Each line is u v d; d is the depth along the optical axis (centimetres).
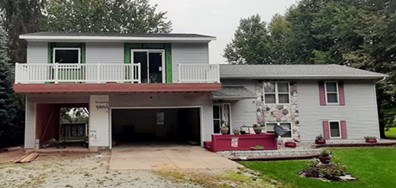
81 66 1438
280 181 888
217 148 1379
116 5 3195
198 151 1385
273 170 1015
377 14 2356
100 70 1424
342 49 2820
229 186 810
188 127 1947
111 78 1431
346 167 1065
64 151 1385
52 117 1798
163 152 1352
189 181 842
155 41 1568
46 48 1514
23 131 1831
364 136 1834
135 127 2122
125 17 3225
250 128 1592
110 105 1480
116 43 1570
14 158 1222
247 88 1766
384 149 1474
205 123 1550
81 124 2358
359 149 1476
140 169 984
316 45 3488
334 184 877
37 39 1467
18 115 1773
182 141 1836
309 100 1817
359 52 2448
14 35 2364
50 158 1202
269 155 1271
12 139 1791
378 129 1858
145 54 1591
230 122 1706
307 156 1251
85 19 3080
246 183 850
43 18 2611
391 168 1070
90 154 1306
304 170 1000
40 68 1384
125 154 1295
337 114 1833
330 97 1847
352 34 2714
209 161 1136
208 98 1562
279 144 1666
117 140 1830
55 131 1906
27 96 1430
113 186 775
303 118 1795
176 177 883
